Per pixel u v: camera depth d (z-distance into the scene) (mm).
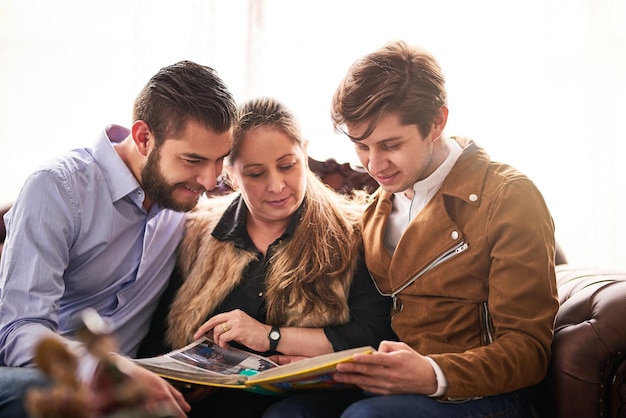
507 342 1410
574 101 2578
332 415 1479
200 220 1794
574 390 1435
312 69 2637
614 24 2562
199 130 1572
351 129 1549
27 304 1531
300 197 1695
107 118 2715
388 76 1505
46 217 1585
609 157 2559
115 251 1700
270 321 1653
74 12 2701
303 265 1671
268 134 1624
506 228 1485
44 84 2717
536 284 1444
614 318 1433
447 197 1588
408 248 1597
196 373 1398
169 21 2656
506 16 2576
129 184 1686
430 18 2600
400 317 1610
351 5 2623
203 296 1697
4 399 1302
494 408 1413
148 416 846
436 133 1580
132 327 1719
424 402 1350
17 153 2729
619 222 2586
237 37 2646
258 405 1602
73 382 853
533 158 2582
